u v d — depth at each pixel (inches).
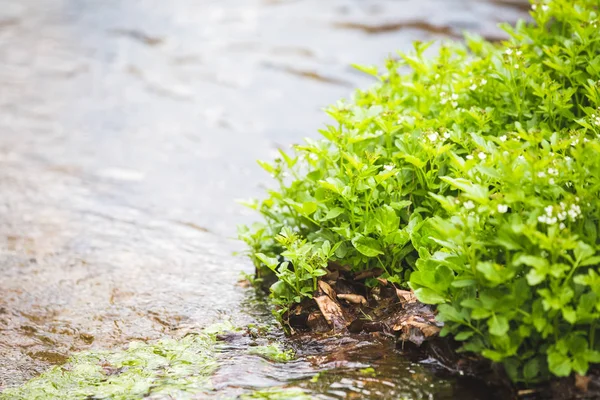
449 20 554.3
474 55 283.0
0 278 248.1
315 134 384.8
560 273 156.2
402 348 187.0
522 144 209.6
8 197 317.7
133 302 231.0
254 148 372.8
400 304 200.2
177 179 338.6
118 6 661.3
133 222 295.1
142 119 418.3
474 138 195.2
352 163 202.2
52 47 550.9
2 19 623.2
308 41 546.3
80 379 185.3
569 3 244.5
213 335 205.8
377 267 210.4
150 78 486.9
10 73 495.5
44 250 269.4
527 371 163.9
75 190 326.3
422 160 210.2
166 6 660.1
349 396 169.6
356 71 474.0
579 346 159.0
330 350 191.8
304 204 204.4
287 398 169.3
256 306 224.7
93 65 513.0
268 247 234.4
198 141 384.8
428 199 212.2
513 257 161.8
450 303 175.6
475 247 167.3
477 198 167.0
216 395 173.0
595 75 223.5
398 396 169.0
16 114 425.7
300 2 658.2
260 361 189.2
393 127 218.2
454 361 177.6
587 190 172.7
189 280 246.1
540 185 173.0
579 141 171.0
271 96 446.9
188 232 286.2
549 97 217.5
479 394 167.9
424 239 199.0
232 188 327.9
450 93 234.2
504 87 234.2
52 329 215.5
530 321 160.1
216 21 613.0
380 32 548.7
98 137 392.8
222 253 267.7
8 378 189.5
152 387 178.2
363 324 197.5
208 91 462.0
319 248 203.9
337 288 209.5
